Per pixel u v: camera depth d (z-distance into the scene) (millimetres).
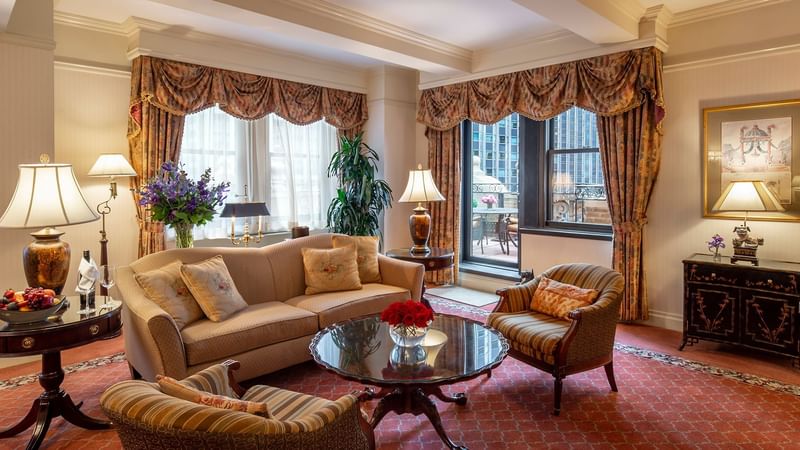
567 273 3451
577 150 5145
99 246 4430
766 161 3771
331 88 5812
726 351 3787
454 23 4438
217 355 2877
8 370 3436
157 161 4535
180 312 2998
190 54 4613
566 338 2768
